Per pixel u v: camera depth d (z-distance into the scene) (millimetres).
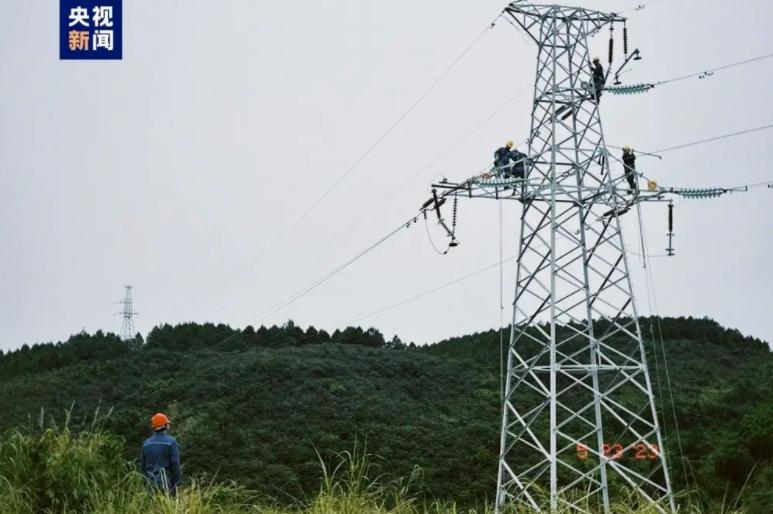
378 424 46156
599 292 24562
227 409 51094
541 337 66312
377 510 8672
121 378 63375
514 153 26172
